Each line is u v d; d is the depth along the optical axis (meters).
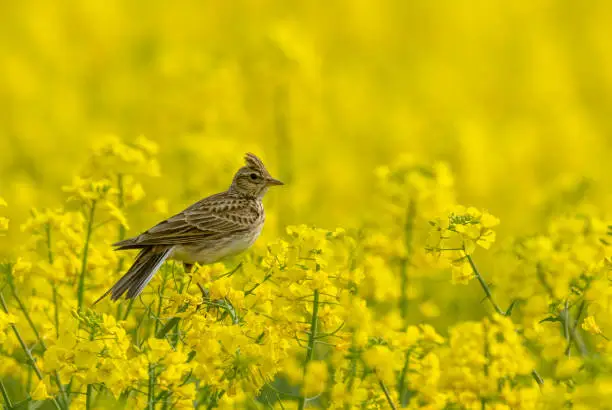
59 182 23.17
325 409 9.77
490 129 30.72
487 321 7.71
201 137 18.25
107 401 8.53
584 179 14.26
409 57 40.94
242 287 9.62
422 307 11.97
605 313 8.48
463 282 9.23
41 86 30.98
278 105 20.27
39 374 9.53
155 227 11.97
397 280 11.55
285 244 9.23
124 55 37.34
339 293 8.85
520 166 25.81
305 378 8.54
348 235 11.52
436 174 12.11
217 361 8.12
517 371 7.63
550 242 8.62
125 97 31.44
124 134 27.12
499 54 41.19
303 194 19.03
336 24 42.53
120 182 12.23
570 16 45.69
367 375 8.66
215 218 12.56
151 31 40.84
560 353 8.23
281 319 8.76
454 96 35.19
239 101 21.67
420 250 11.27
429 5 44.22
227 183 17.55
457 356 7.55
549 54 37.69
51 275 10.72
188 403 8.39
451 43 41.94
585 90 38.19
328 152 26.58
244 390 8.30
